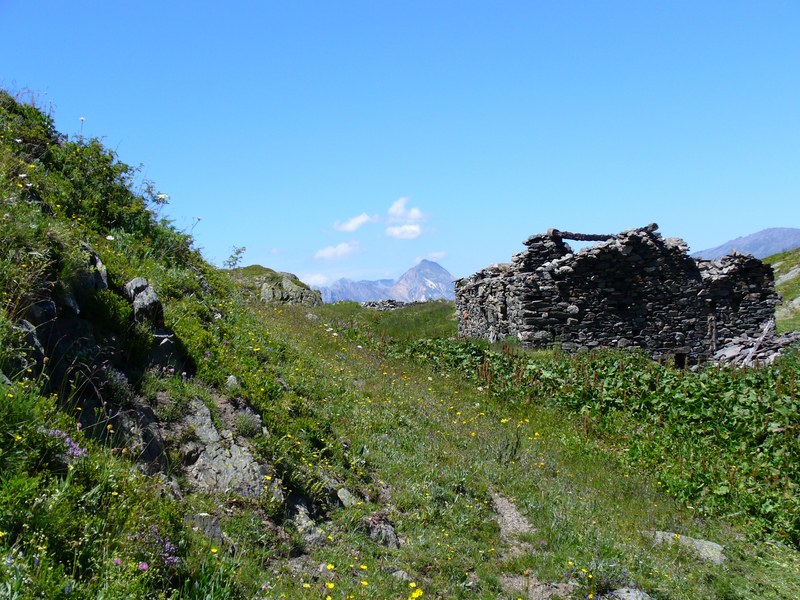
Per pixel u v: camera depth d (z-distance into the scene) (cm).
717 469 1375
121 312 852
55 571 436
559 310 2853
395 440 1195
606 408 1816
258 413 948
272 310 2167
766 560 1049
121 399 746
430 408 1515
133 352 854
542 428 1645
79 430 621
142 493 588
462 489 1056
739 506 1234
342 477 943
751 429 1557
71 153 1459
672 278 2942
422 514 923
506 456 1282
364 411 1287
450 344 2530
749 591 931
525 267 3019
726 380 1931
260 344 1315
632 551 970
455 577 781
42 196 1109
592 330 2873
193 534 614
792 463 1384
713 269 3023
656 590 866
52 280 780
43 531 466
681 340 2945
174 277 1311
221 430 835
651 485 1325
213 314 1289
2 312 655
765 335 2933
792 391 1655
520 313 2866
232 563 605
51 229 848
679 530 1124
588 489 1238
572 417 1756
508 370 2131
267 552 680
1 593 395
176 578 540
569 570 866
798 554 1075
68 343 748
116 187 1519
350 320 3666
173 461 744
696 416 1688
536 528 996
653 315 2923
